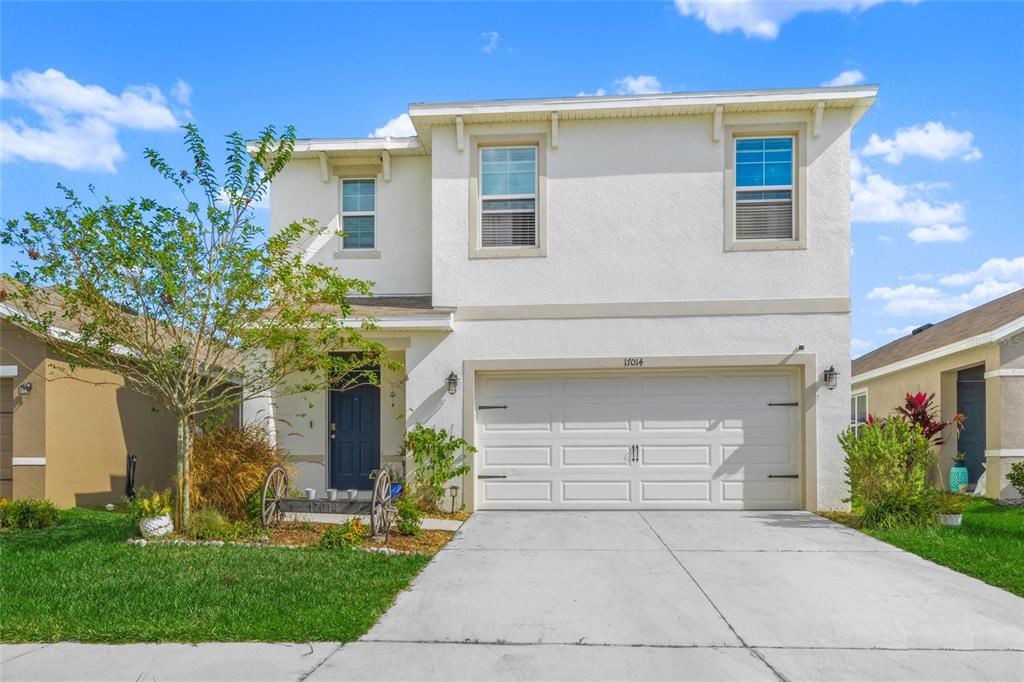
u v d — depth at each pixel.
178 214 8.57
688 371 11.98
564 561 8.20
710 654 5.33
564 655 5.30
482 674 4.94
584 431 12.05
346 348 11.55
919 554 8.46
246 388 10.55
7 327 11.63
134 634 5.59
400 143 13.26
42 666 5.03
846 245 11.72
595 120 12.14
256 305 9.14
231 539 8.98
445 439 11.88
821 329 11.67
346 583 7.00
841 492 11.56
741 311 11.77
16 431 11.59
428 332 12.05
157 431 14.54
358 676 4.89
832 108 11.79
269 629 5.70
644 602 6.59
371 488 13.00
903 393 17.84
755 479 11.82
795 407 11.81
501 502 12.04
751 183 12.01
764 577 7.46
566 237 12.09
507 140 12.23
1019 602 6.59
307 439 13.00
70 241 8.45
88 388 12.48
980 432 15.22
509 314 12.04
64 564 7.73
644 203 12.02
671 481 11.91
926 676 4.94
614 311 11.93
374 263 13.55
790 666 5.11
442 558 8.37
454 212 12.23
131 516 10.47
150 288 8.61
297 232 9.48
